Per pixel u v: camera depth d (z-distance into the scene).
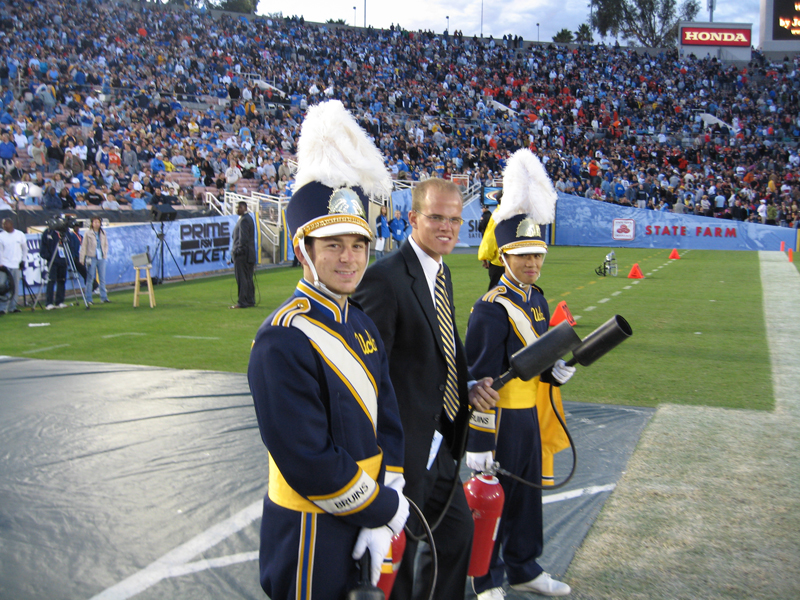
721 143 37.19
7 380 6.68
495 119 37.19
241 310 11.71
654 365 7.35
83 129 23.53
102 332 9.64
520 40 48.91
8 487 4.08
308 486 1.74
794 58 46.94
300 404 1.76
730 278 16.30
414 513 2.28
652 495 3.96
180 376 6.83
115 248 14.90
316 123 1.94
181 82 30.42
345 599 1.86
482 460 2.77
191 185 22.80
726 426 5.21
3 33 30.39
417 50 44.47
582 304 11.96
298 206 1.94
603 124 38.12
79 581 3.06
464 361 2.63
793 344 8.52
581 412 5.56
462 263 19.78
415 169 28.31
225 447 4.75
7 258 11.70
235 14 42.12
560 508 3.81
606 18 65.69
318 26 44.84
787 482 4.14
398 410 2.26
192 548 3.36
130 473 4.29
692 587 3.01
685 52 47.59
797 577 3.08
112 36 33.69
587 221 28.14
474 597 3.04
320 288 1.92
